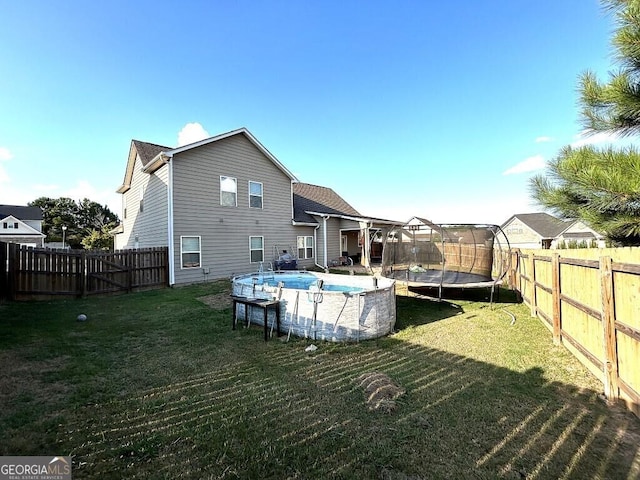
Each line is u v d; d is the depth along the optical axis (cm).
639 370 274
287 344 499
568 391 331
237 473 212
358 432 261
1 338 505
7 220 2934
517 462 224
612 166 413
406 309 751
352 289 808
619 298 303
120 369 393
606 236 522
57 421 273
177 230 1158
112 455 230
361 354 452
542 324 605
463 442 247
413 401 314
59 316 669
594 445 242
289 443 246
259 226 1436
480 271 1002
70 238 3956
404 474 212
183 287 1099
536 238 3012
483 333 549
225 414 289
